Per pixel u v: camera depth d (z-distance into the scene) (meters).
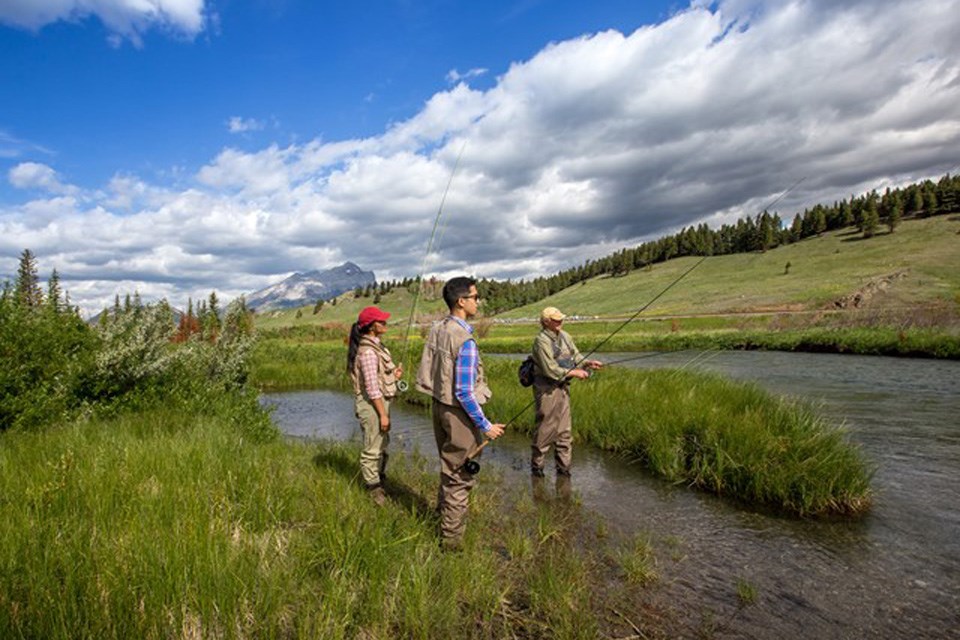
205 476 4.42
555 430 6.11
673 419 7.02
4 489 3.79
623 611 3.10
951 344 21.45
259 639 2.41
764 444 5.61
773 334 34.56
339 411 13.17
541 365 5.99
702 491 5.54
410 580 2.97
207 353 12.11
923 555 3.87
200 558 2.73
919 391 12.11
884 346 24.25
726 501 5.19
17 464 4.55
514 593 3.24
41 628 2.13
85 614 2.25
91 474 4.16
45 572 2.51
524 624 2.88
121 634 2.20
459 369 3.57
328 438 8.54
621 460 6.95
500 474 6.29
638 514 4.84
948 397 11.08
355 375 4.84
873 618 3.05
